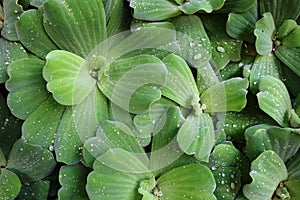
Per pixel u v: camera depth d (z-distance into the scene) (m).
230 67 0.74
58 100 0.67
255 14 0.75
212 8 0.73
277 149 0.70
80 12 0.68
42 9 0.69
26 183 0.68
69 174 0.67
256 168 0.68
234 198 0.69
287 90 0.75
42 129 0.68
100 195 0.66
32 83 0.68
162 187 0.68
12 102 0.68
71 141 0.68
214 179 0.68
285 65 0.75
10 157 0.68
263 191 0.68
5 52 0.70
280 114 0.72
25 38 0.70
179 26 0.73
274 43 0.75
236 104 0.71
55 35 0.69
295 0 0.74
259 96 0.71
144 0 0.71
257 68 0.74
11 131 0.69
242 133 0.72
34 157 0.67
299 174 0.70
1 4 0.73
